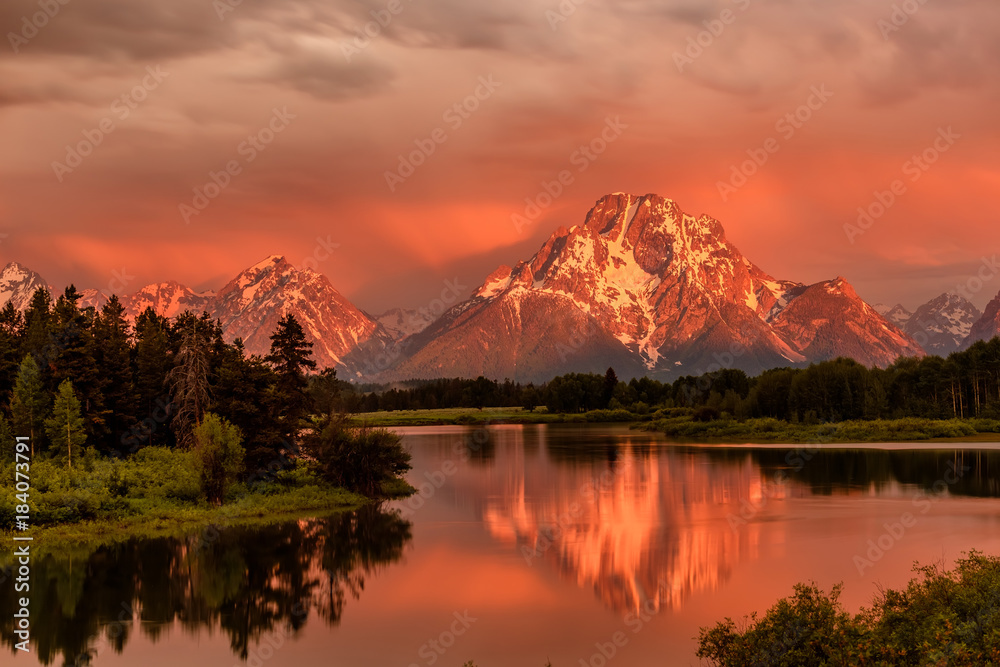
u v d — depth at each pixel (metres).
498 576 46.59
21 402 75.81
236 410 76.62
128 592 43.34
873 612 29.98
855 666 23.50
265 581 45.59
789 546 52.84
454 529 60.94
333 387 83.44
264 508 67.38
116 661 33.56
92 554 51.62
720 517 64.88
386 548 54.19
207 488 68.12
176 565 49.09
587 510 69.62
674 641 35.22
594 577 45.97
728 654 26.75
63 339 84.44
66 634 36.88
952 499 72.06
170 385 88.12
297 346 80.00
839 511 66.19
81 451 77.25
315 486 77.00
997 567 30.31
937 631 23.88
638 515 66.62
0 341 85.06
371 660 33.34
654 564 48.88
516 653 34.03
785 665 25.22
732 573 46.16
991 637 23.25
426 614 39.41
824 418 164.00
